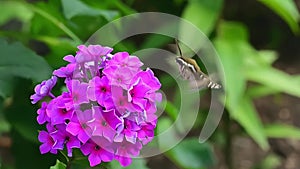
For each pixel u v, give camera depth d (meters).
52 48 0.91
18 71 0.82
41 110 0.65
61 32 0.97
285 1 1.03
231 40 1.15
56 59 0.89
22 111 0.82
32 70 0.82
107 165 0.72
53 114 0.63
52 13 0.93
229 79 1.07
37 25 0.97
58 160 0.73
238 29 1.18
